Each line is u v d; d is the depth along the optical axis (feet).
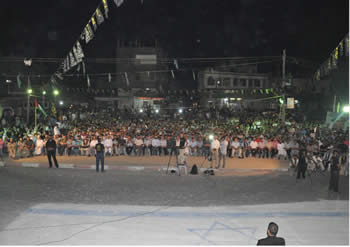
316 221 27.27
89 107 159.94
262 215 28.84
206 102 183.83
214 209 30.66
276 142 71.20
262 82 192.13
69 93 152.66
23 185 40.81
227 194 37.24
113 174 50.65
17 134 77.77
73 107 150.51
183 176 49.83
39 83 121.90
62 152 73.00
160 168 56.49
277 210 30.50
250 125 111.45
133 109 167.22
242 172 54.90
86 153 73.36
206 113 155.22
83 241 22.39
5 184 41.24
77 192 37.32
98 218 27.50
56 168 55.77
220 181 45.80
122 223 26.27
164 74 182.80
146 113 158.51
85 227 25.26
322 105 164.96
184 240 22.72
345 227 25.82
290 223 26.68
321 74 51.57
